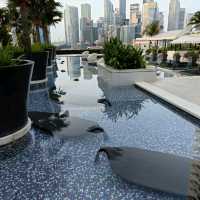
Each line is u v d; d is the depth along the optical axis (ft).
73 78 32.73
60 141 11.48
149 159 9.26
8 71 9.90
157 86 23.03
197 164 8.89
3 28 56.65
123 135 12.26
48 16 55.72
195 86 22.21
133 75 25.45
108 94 22.22
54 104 18.86
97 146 10.94
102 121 14.58
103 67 30.45
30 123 12.92
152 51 62.23
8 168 9.18
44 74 26.45
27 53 23.67
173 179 7.86
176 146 10.84
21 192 7.73
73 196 7.48
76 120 14.02
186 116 15.11
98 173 8.71
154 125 13.75
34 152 10.42
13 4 25.75
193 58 43.37
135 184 7.70
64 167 9.18
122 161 9.09
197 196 7.07
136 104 18.67
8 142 10.91
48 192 7.65
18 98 11.07
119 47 28.27
